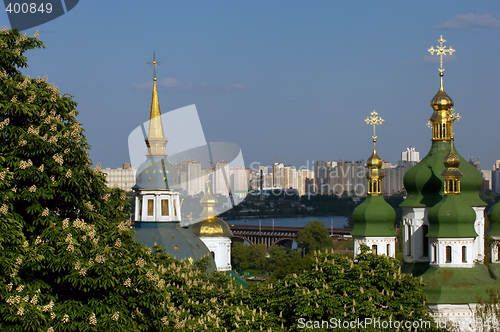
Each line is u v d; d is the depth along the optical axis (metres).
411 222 96.88
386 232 99.06
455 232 89.31
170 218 127.38
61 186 55.47
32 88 56.31
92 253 53.12
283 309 74.94
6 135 53.88
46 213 54.09
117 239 56.44
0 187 51.62
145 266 57.34
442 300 86.50
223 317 72.00
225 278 94.50
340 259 79.44
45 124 55.25
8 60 56.06
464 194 96.94
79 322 52.03
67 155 55.88
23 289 50.78
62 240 52.50
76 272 51.94
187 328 68.88
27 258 50.69
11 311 48.53
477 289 87.00
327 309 71.81
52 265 51.50
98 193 59.97
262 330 70.06
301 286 75.38
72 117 58.03
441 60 98.75
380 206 99.69
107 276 52.78
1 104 53.16
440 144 98.31
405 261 97.25
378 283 75.81
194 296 79.44
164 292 59.09
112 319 52.72
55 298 52.81
